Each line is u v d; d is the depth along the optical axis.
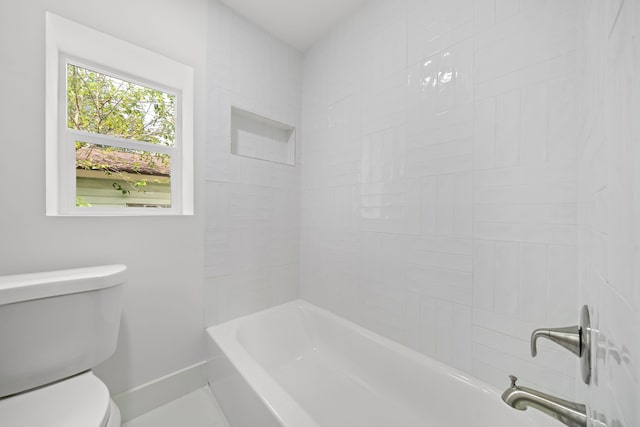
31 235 1.02
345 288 1.65
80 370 0.99
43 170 1.05
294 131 1.97
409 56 1.29
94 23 1.16
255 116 1.77
